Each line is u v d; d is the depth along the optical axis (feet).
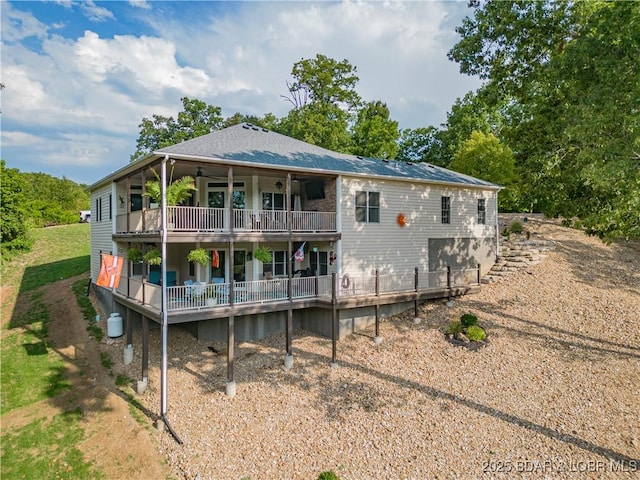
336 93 127.03
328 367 43.16
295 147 59.21
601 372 35.88
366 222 54.49
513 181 91.09
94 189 68.13
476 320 48.24
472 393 35.63
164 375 34.96
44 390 40.81
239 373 42.63
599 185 39.34
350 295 48.78
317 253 56.03
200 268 54.44
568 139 46.11
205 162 40.81
